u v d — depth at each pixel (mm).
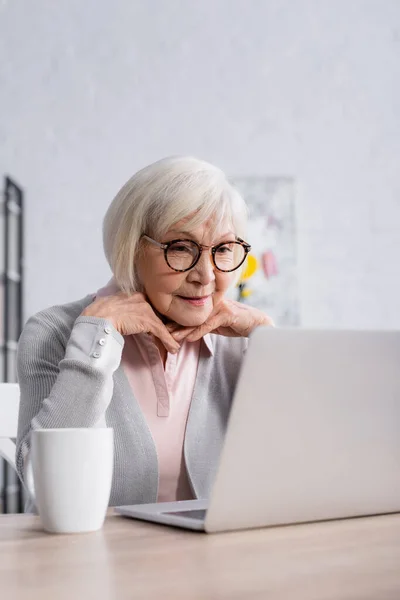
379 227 3852
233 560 629
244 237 1402
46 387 1270
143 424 1320
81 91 3836
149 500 1294
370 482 835
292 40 3926
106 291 1431
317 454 789
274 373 748
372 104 3920
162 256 1311
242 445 743
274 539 723
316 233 3822
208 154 3850
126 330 1262
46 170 3789
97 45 3865
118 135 3828
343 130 3895
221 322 1403
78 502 790
